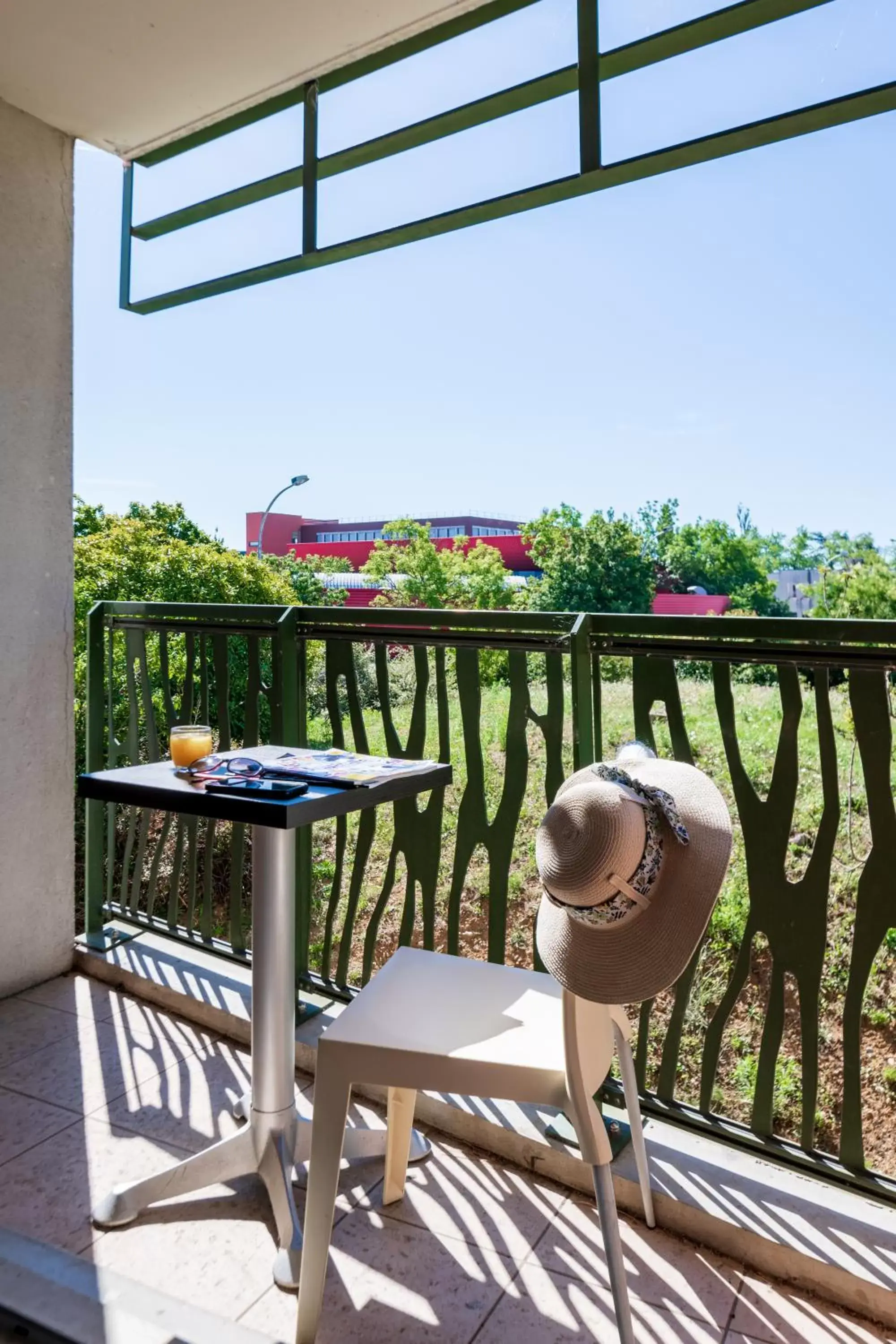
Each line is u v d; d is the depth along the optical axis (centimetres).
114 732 316
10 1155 204
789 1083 368
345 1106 148
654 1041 385
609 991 131
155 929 315
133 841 326
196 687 514
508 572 3238
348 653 250
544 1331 156
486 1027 154
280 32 240
